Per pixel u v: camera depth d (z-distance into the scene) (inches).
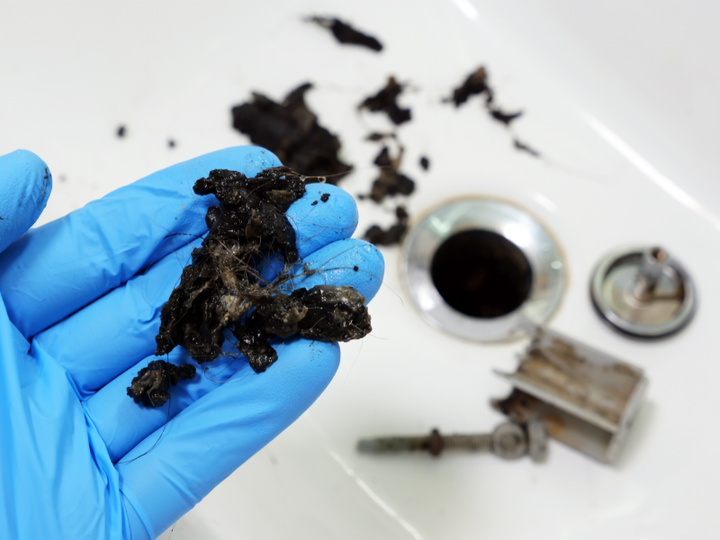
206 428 6.3
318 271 6.5
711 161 8.7
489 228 9.3
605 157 9.3
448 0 10.0
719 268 8.7
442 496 7.8
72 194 9.3
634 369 7.7
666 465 7.8
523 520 7.6
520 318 8.7
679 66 8.5
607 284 8.8
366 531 7.6
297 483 7.8
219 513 7.5
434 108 9.8
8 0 9.4
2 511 5.7
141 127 9.6
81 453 6.1
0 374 6.2
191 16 9.9
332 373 6.3
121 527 6.0
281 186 6.7
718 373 8.2
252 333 6.2
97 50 9.6
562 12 9.2
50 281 6.7
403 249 9.3
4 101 9.4
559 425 8.0
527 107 9.7
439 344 8.7
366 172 9.5
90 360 6.7
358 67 10.0
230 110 9.8
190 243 7.1
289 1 10.1
